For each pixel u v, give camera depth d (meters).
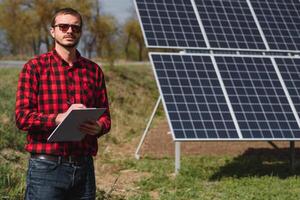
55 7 34.34
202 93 10.73
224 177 10.85
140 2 12.38
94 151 4.80
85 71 4.77
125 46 52.00
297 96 11.33
